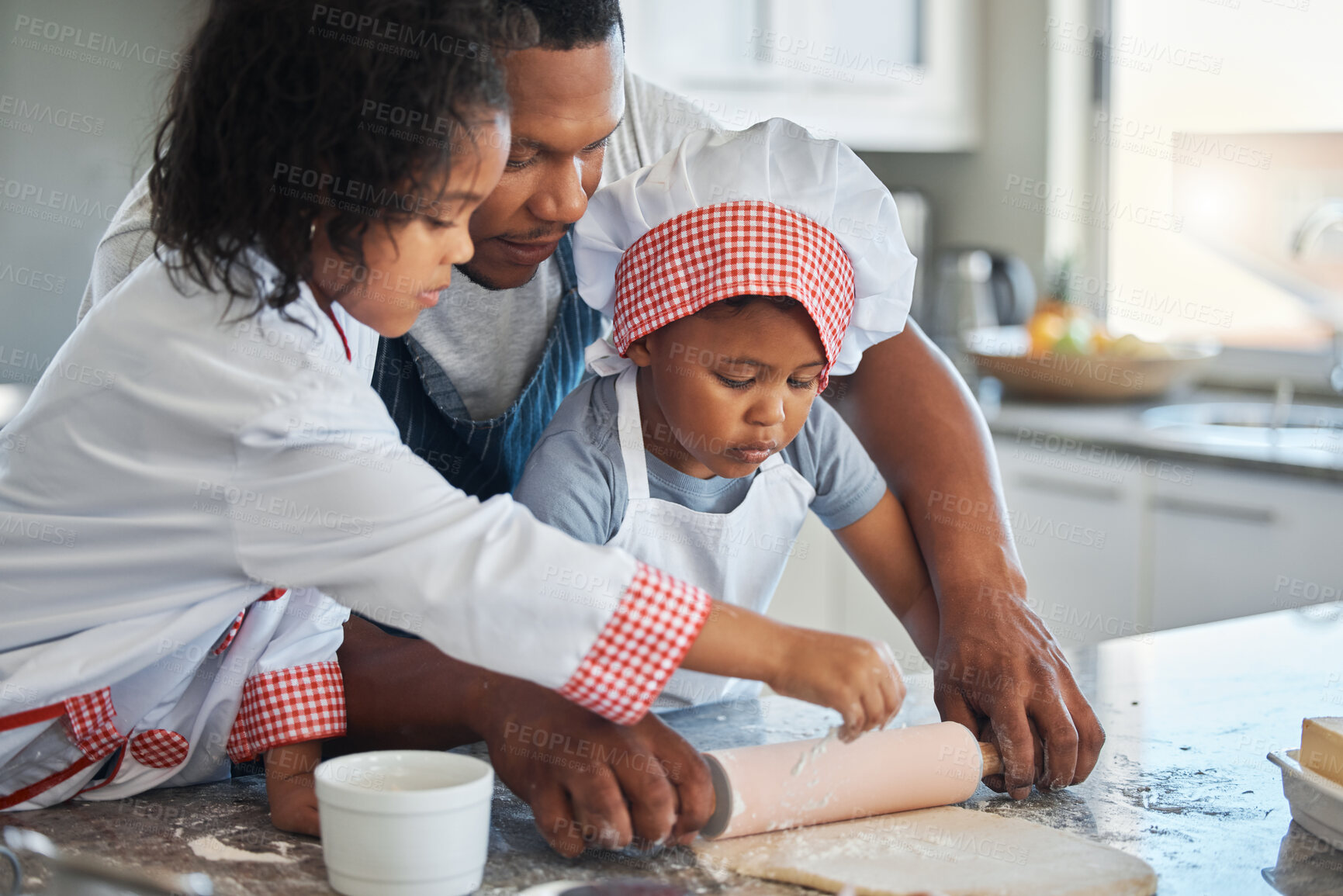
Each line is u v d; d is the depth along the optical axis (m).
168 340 0.78
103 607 0.84
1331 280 2.73
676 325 0.98
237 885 0.74
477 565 0.73
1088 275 3.16
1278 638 1.37
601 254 1.06
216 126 0.77
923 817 0.86
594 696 0.75
